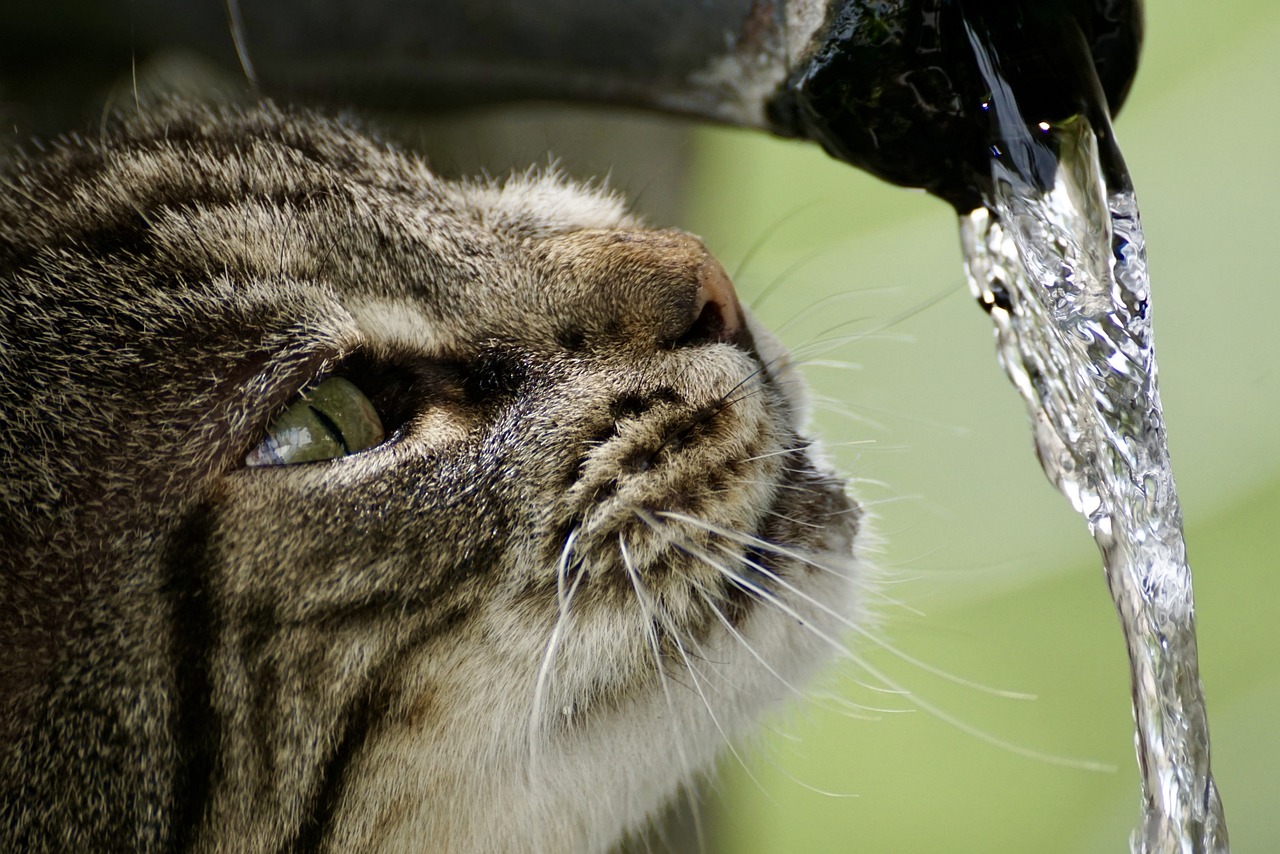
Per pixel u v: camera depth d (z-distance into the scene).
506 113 0.55
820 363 0.53
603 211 0.52
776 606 0.50
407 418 0.49
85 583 0.47
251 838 0.48
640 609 0.49
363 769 0.49
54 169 0.50
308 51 0.54
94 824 0.48
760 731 0.52
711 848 0.59
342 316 0.49
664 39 0.51
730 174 0.63
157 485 0.48
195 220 0.49
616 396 0.49
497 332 0.49
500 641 0.49
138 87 0.53
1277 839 0.67
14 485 0.48
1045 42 0.48
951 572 0.54
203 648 0.48
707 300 0.50
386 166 0.51
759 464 0.50
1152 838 0.49
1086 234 0.48
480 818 0.49
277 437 0.48
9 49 0.54
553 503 0.49
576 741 0.50
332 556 0.48
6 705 0.47
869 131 0.49
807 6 0.49
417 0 0.53
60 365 0.48
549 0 0.52
